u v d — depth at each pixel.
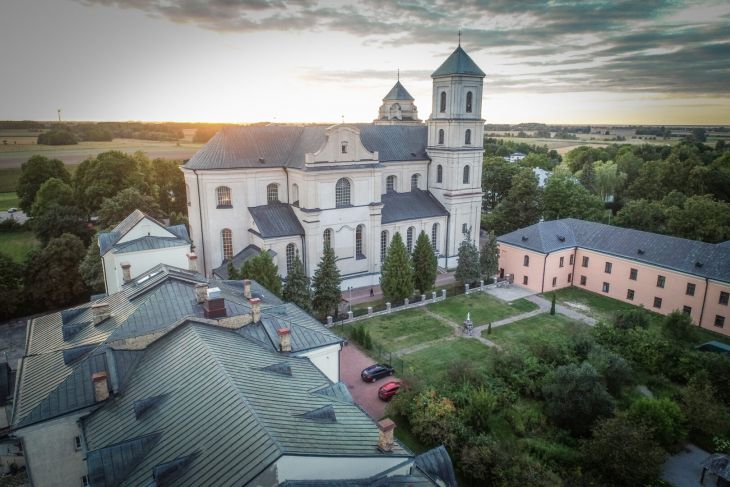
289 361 32.53
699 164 131.88
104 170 87.88
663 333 50.97
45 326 38.91
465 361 44.81
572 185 96.25
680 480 34.12
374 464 23.30
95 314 34.84
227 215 65.62
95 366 29.75
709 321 58.22
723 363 42.53
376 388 45.12
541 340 49.47
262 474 19.56
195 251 67.00
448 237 80.12
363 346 52.94
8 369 39.75
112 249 45.78
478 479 32.88
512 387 43.56
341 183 66.75
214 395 25.28
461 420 37.50
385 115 109.81
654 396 43.06
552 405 38.78
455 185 77.81
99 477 23.11
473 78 75.12
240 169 64.69
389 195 77.88
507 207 98.06
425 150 80.81
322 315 58.97
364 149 67.06
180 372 28.30
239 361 29.19
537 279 70.31
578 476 32.12
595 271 70.31
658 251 63.97
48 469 28.12
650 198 110.00
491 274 71.50
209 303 33.56
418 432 36.84
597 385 38.12
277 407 24.75
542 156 164.75
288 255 65.69
